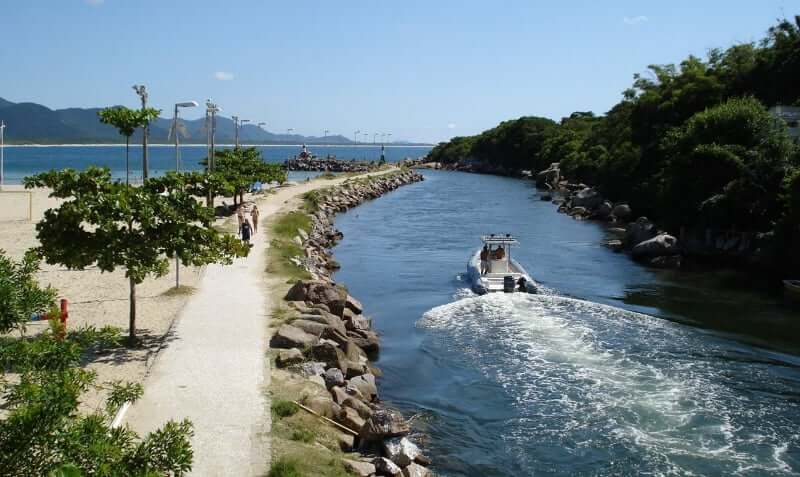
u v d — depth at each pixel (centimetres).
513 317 2700
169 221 1839
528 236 5206
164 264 1888
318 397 1547
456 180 12625
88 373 791
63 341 832
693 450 1554
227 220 4600
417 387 1966
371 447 1450
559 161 11694
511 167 14638
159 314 2188
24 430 655
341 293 2431
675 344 2370
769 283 3516
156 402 1445
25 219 4309
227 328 2025
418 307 2941
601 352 2266
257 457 1220
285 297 2431
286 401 1485
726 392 1909
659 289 3362
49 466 654
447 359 2202
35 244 3362
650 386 1948
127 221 1808
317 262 3659
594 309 2847
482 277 3309
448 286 3375
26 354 775
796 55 6341
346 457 1356
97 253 1758
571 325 2592
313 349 1867
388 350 2322
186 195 1919
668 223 4691
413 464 1405
